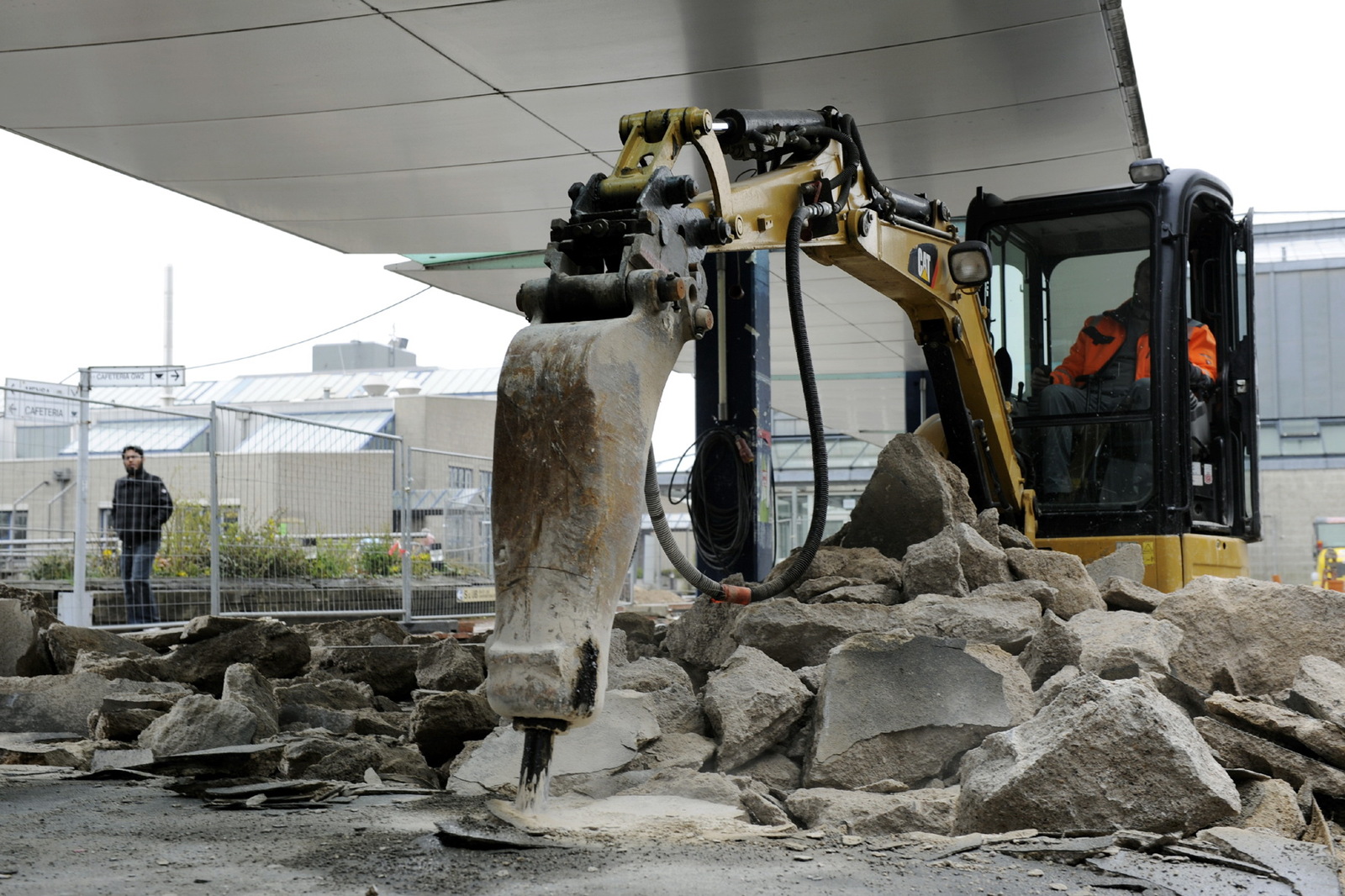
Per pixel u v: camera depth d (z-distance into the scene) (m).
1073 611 5.95
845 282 12.58
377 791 4.54
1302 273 27.03
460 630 14.09
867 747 4.53
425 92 7.66
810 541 4.61
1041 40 6.84
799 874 3.20
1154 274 7.08
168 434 11.62
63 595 10.59
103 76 7.38
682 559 4.12
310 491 12.55
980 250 6.32
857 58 7.12
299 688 6.77
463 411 46.03
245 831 3.74
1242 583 5.54
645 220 3.64
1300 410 26.66
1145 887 3.11
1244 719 4.43
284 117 8.11
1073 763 3.76
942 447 7.40
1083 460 7.35
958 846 3.56
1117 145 8.65
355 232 11.02
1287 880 3.15
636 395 3.46
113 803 4.34
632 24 6.64
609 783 4.44
